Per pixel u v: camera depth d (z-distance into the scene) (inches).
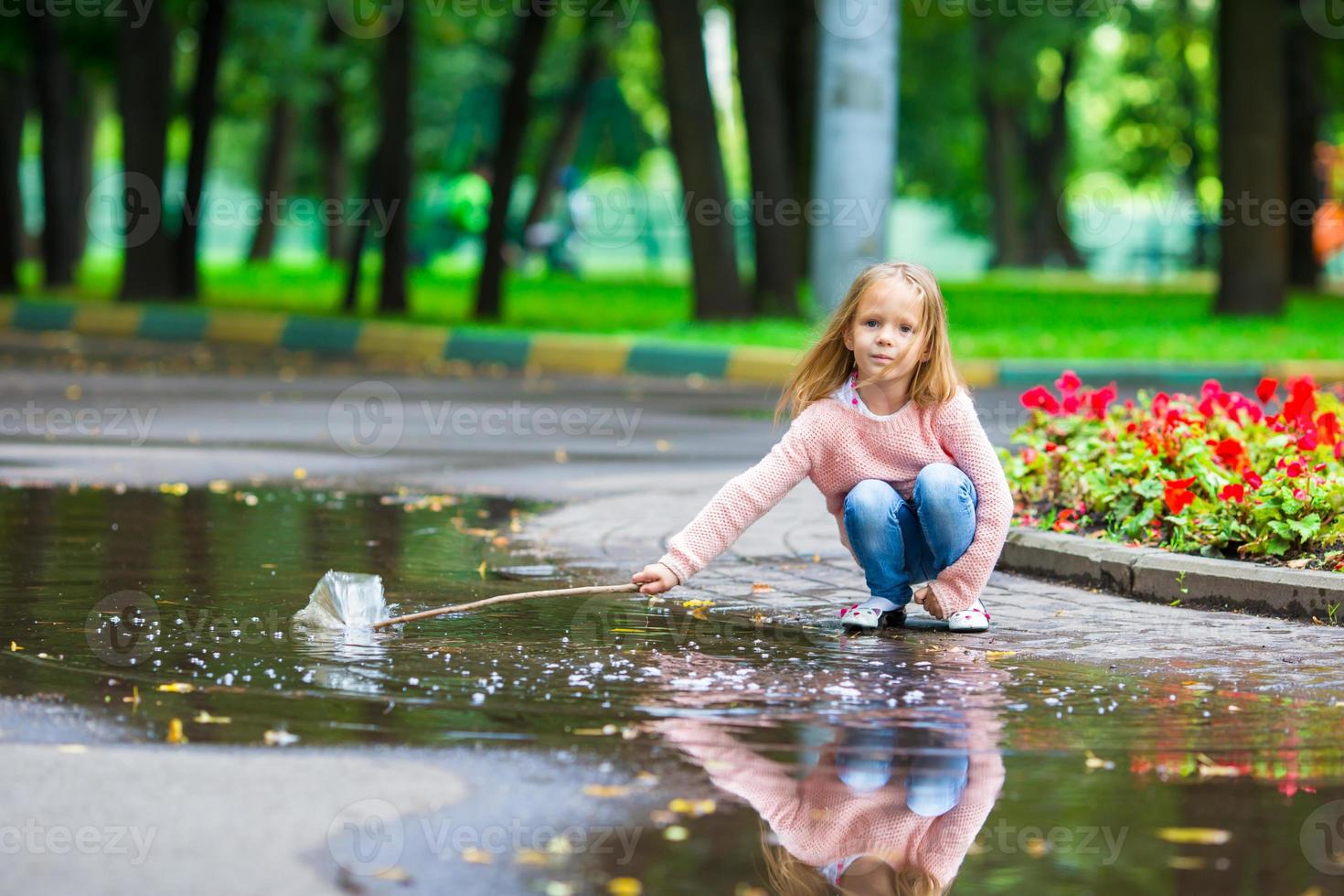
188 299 1290.6
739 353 893.2
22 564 346.6
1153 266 2682.1
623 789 191.6
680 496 462.6
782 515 427.5
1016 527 358.6
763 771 199.2
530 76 1192.8
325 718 221.1
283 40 1641.2
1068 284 1786.4
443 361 976.3
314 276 1727.4
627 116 2390.5
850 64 928.9
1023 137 2571.4
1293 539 314.7
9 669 248.2
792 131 1411.2
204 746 207.2
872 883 162.1
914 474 285.7
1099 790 192.2
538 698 233.3
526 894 158.9
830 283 941.8
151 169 1269.7
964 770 200.2
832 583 332.2
